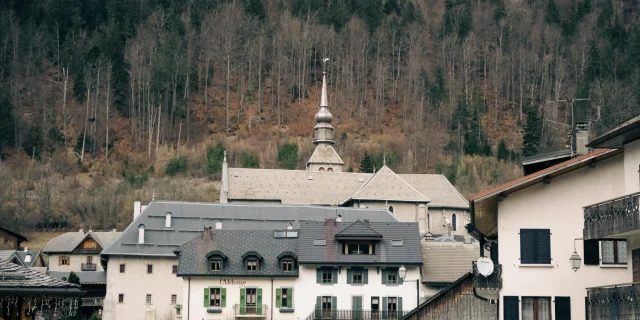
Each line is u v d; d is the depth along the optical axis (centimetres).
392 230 14750
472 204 8138
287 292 14262
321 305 14175
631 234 6309
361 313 14112
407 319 10394
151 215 18738
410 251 14350
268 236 15062
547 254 7931
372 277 14225
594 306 6412
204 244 14862
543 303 7888
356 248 14375
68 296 4822
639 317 5844
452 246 14650
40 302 4966
